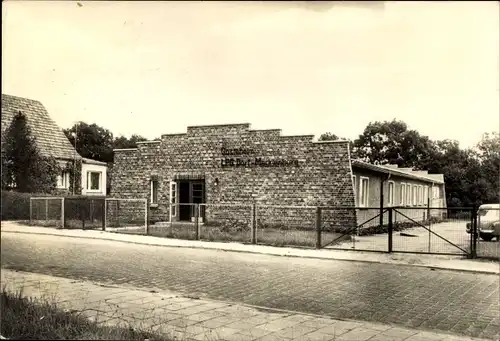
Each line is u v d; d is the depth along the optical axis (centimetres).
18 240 1725
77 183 3150
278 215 2123
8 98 2542
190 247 1568
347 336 594
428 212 1772
